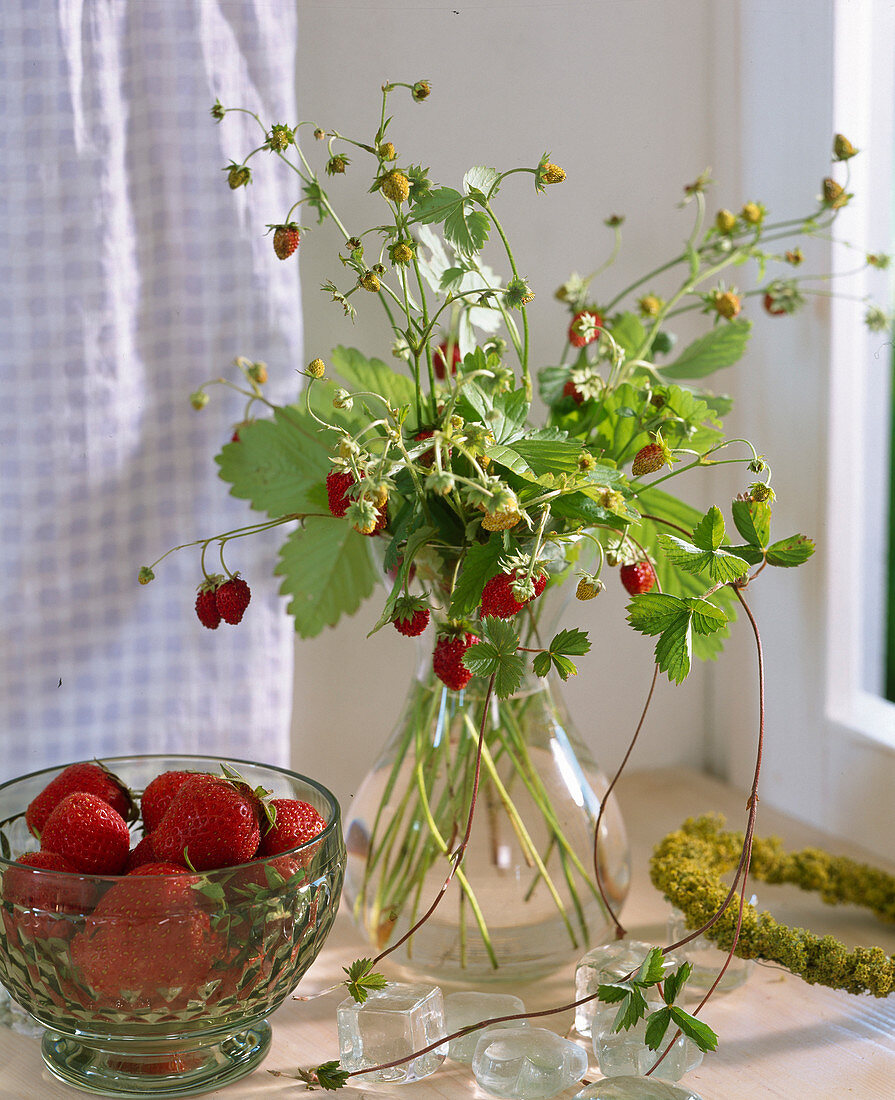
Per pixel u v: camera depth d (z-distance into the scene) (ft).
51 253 3.16
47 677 3.30
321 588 3.40
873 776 3.68
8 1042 2.81
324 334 3.66
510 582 2.34
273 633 3.52
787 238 3.84
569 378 3.04
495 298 2.58
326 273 3.63
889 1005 2.90
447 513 2.56
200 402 3.24
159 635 3.43
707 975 2.90
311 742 3.92
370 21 3.59
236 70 3.27
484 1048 2.56
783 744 4.05
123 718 3.41
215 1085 2.56
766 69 3.83
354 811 3.03
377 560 2.84
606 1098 2.32
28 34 3.07
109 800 2.77
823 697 3.87
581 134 3.89
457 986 2.97
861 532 3.90
